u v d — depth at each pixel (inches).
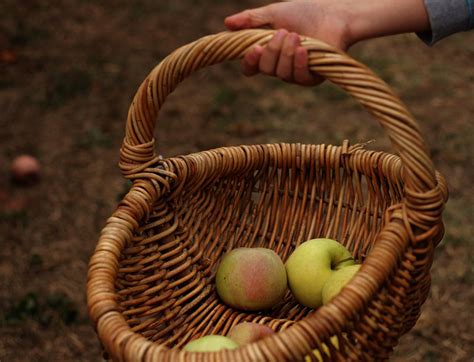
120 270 36.1
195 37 110.8
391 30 37.6
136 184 37.1
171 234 38.5
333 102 90.8
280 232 42.2
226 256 39.9
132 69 100.7
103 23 114.2
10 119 88.4
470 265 62.1
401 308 33.9
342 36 37.4
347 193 41.3
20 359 56.2
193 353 30.9
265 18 37.2
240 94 93.6
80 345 57.2
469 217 67.6
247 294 38.8
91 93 94.3
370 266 32.7
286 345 31.0
